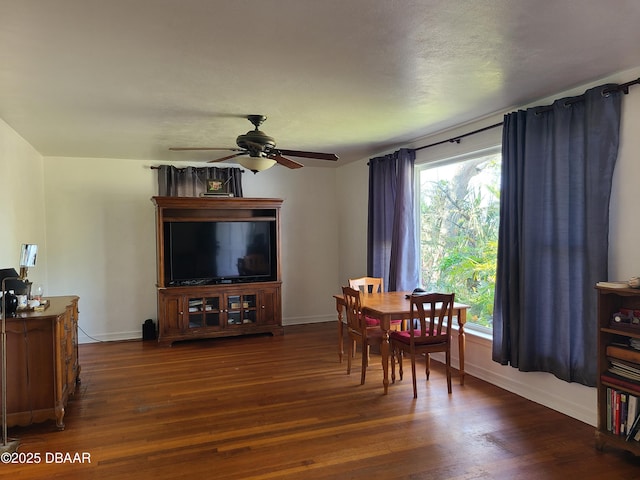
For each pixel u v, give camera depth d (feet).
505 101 11.58
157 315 19.76
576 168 10.48
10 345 9.98
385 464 8.58
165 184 19.52
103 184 19.19
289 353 16.78
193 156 19.03
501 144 12.89
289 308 22.34
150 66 8.72
